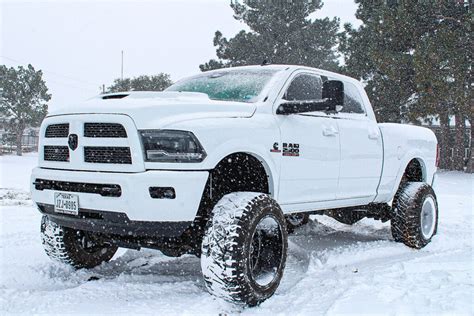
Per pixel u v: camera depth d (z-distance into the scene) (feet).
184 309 12.28
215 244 12.27
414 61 73.31
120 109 12.57
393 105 87.45
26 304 12.58
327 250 18.99
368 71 92.73
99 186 12.62
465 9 73.77
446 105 84.74
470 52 72.84
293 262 17.94
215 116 13.39
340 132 17.40
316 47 122.11
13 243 20.38
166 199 12.02
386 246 20.02
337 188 17.44
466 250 19.98
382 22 83.82
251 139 13.76
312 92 17.29
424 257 18.33
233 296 12.19
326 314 11.54
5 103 133.39
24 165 92.84
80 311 12.10
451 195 44.62
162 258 18.47
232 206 12.71
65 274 16.08
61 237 15.83
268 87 15.70
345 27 99.86
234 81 16.84
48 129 14.39
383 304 12.13
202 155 12.47
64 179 13.24
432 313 11.48
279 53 117.50
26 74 133.90
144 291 13.84
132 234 12.71
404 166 20.95
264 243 13.58
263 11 120.67
